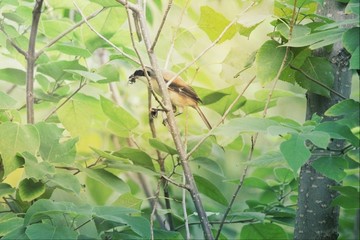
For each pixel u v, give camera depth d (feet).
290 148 16.93
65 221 19.60
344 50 22.75
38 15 23.58
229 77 24.32
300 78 22.62
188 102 25.18
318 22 22.11
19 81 26.73
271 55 21.72
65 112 25.72
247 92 36.14
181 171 28.17
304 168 22.58
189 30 25.98
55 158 22.12
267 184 27.86
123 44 26.91
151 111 24.73
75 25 23.91
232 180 27.78
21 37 25.81
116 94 31.60
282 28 21.43
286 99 42.86
